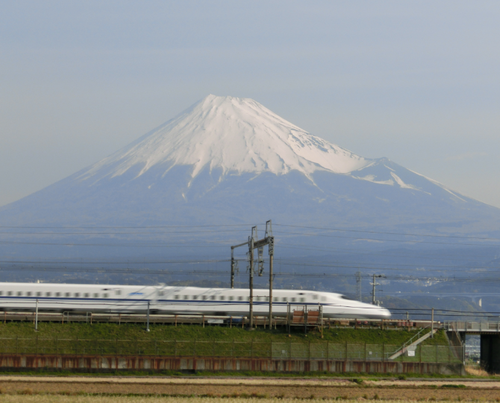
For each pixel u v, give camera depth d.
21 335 191.75
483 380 193.50
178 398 144.50
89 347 186.75
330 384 174.62
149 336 199.25
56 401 136.00
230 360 187.75
